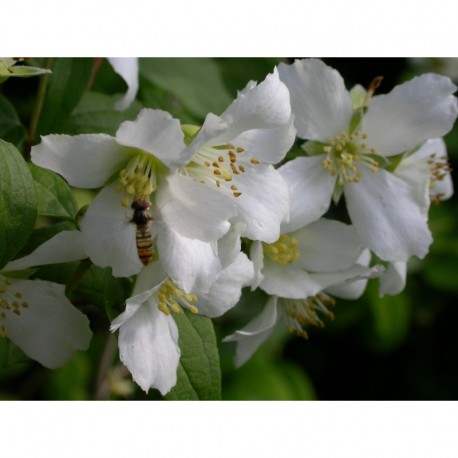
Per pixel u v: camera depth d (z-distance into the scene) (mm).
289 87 228
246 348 233
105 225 198
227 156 208
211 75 255
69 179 199
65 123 223
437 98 231
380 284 235
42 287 211
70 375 288
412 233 231
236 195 208
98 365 289
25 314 213
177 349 210
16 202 196
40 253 202
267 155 210
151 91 254
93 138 196
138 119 193
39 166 207
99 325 251
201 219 199
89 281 212
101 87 254
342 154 230
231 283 213
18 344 215
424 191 232
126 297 208
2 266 196
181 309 212
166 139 194
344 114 231
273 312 226
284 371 295
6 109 229
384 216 231
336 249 230
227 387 286
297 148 238
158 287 204
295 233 231
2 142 196
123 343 206
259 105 202
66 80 223
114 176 202
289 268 230
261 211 208
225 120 200
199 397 213
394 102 231
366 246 231
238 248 202
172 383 208
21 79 257
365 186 233
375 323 303
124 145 198
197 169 207
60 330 214
